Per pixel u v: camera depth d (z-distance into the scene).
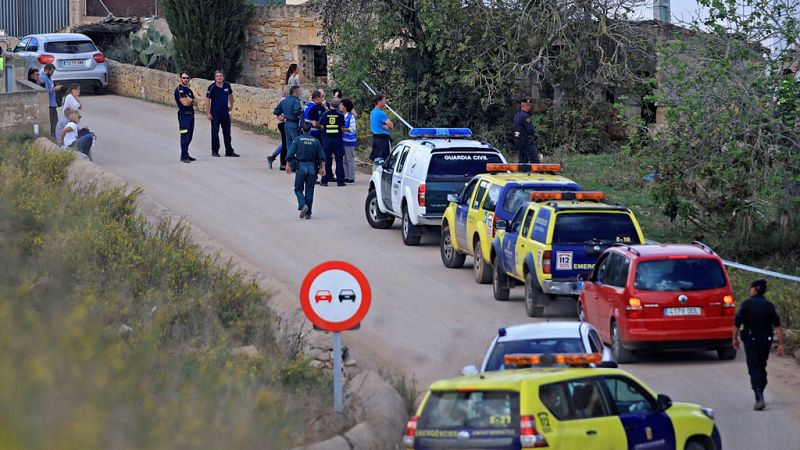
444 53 125.69
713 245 85.75
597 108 125.38
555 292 69.25
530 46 121.81
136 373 34.19
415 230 92.44
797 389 57.00
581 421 38.12
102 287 55.75
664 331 60.94
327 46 136.50
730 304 61.56
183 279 62.28
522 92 132.00
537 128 125.44
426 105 133.75
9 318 28.42
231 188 107.62
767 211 88.56
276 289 65.06
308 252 86.69
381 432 45.53
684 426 41.50
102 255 61.25
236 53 161.12
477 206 81.88
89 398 27.39
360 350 62.97
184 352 48.78
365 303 46.41
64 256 40.88
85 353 28.97
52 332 29.02
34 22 188.00
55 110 110.69
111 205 76.44
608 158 120.44
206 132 140.12
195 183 108.94
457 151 91.56
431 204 90.50
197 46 157.38
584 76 125.00
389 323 69.12
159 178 110.19
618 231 70.00
